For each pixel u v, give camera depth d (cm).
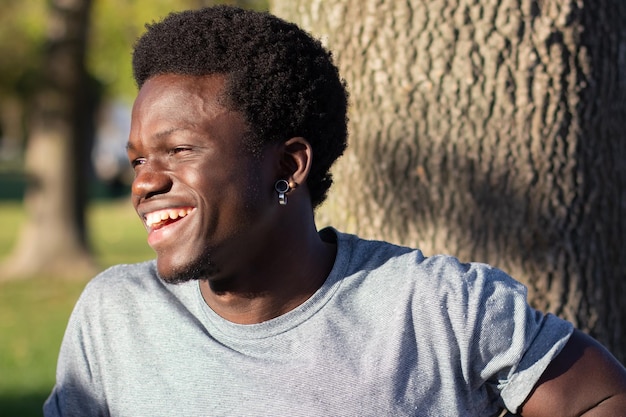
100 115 4375
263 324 254
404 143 381
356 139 390
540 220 374
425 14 377
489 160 374
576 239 378
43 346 995
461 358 249
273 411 244
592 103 379
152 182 249
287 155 259
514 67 372
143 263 286
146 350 262
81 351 273
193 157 247
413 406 245
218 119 247
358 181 390
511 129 373
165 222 254
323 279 265
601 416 250
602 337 384
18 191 3931
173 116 247
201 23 255
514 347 249
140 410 259
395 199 384
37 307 1252
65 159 1573
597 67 380
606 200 386
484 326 249
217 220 249
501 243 374
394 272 262
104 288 275
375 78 386
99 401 272
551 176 374
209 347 256
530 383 251
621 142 394
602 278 384
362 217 389
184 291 270
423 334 251
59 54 1546
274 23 262
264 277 257
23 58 1969
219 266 253
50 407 279
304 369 247
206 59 250
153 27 267
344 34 392
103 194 3984
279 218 257
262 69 251
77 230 1588
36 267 1554
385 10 383
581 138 377
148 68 259
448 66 375
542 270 374
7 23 1808
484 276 259
